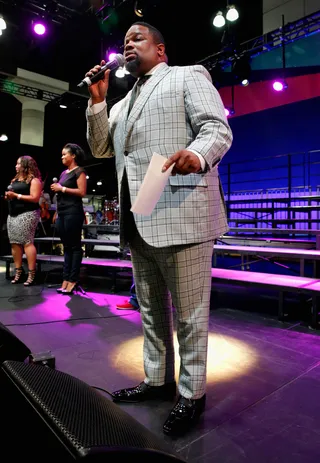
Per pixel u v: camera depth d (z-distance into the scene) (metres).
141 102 1.23
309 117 8.00
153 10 5.90
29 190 3.95
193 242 1.18
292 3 7.39
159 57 1.34
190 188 1.19
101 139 1.44
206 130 1.09
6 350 1.08
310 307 3.03
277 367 1.80
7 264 4.56
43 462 0.52
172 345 1.47
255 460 1.07
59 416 0.55
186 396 1.28
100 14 6.28
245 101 9.12
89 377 1.66
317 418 1.31
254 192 8.98
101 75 1.35
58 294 3.59
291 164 8.24
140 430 0.58
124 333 2.35
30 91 10.11
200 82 1.18
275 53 8.42
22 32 7.01
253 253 3.32
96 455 0.46
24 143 10.92
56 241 4.82
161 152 1.18
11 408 0.65
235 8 5.86
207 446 1.14
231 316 2.81
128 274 4.99
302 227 7.81
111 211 11.32
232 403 1.42
